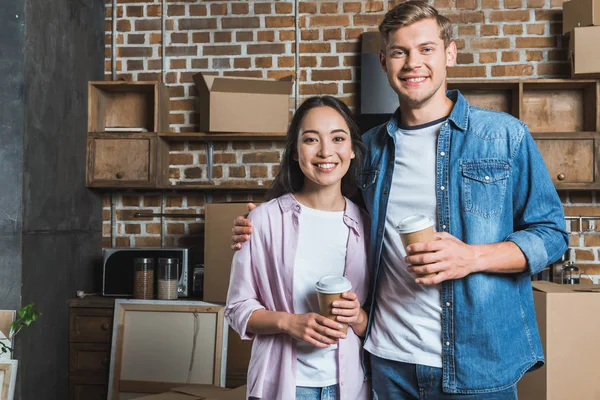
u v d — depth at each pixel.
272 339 1.56
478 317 1.43
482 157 1.48
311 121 1.56
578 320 2.48
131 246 3.58
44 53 2.91
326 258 1.58
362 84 3.30
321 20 3.48
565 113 3.37
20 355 2.70
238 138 3.37
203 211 3.56
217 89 3.18
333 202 1.63
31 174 2.80
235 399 2.37
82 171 3.35
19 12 2.73
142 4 3.59
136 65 3.59
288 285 1.56
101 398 3.14
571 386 2.48
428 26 1.51
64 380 3.16
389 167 1.61
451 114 1.54
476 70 3.40
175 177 3.56
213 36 3.55
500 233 1.46
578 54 3.04
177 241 3.56
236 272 1.61
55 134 3.03
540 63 3.36
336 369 1.53
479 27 3.40
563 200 3.35
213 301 3.11
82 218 3.35
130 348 3.11
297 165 1.69
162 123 3.44
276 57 3.51
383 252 1.57
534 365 1.52
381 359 1.54
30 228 2.79
